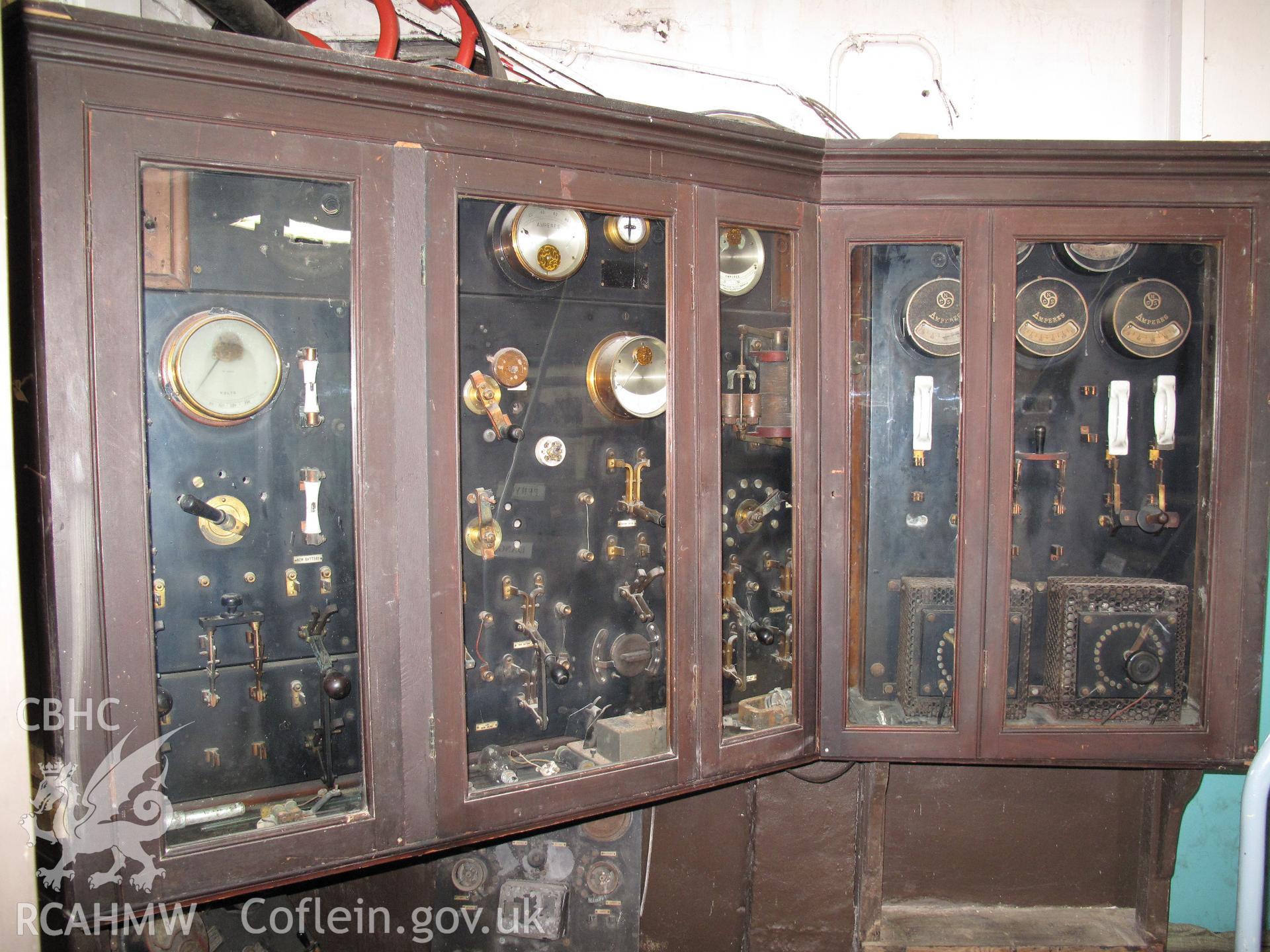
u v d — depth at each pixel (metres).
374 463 1.36
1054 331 1.87
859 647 1.93
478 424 1.57
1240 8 2.45
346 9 2.30
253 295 1.39
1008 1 2.52
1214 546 1.82
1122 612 1.85
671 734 1.65
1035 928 2.27
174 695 1.39
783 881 2.21
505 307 1.58
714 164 1.63
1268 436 1.80
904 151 1.72
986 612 1.80
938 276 1.84
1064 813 2.33
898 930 2.25
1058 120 2.53
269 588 1.45
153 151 1.20
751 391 1.80
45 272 1.15
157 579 1.37
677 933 2.26
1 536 1.05
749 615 1.84
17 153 1.15
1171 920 2.47
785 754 1.78
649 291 1.69
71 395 1.17
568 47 2.39
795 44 2.49
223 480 1.41
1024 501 1.93
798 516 1.77
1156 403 1.91
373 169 1.34
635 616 1.74
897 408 1.90
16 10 1.10
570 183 1.49
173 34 1.17
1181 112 2.42
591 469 1.69
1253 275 1.79
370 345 1.35
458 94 1.37
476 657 1.59
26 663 1.19
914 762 1.84
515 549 1.62
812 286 1.76
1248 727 1.84
